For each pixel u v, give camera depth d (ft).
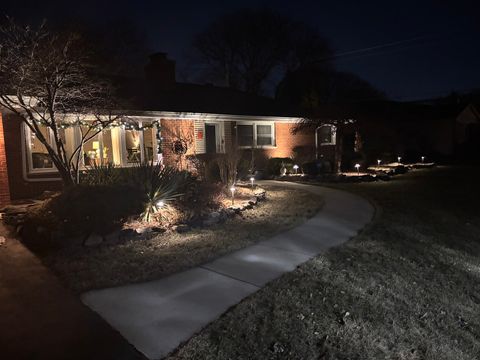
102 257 17.83
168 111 42.57
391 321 13.44
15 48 26.25
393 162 67.56
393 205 32.14
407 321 13.75
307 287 14.80
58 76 26.89
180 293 14.05
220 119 49.67
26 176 33.58
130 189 21.74
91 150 43.57
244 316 12.36
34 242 19.97
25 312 12.41
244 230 22.99
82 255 18.08
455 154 78.95
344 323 12.64
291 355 10.74
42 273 15.80
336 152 53.52
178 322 11.91
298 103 121.80
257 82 132.36
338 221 25.79
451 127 81.25
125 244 19.79
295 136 61.11
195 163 41.55
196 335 11.18
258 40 128.77
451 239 24.22
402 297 15.42
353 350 11.38
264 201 32.53
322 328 12.19
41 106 29.32
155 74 55.62
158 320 12.03
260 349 10.84
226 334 11.34
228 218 25.76
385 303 14.56
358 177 46.80
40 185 34.42
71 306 12.85
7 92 26.32
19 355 9.98
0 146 28.86
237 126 53.83
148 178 24.41
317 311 13.15
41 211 21.85
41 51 26.63
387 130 55.67
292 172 53.31
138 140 45.60
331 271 16.63
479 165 69.05
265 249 19.45
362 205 31.53
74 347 10.39
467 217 29.63
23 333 11.10
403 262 19.10
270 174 52.34
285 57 131.85
